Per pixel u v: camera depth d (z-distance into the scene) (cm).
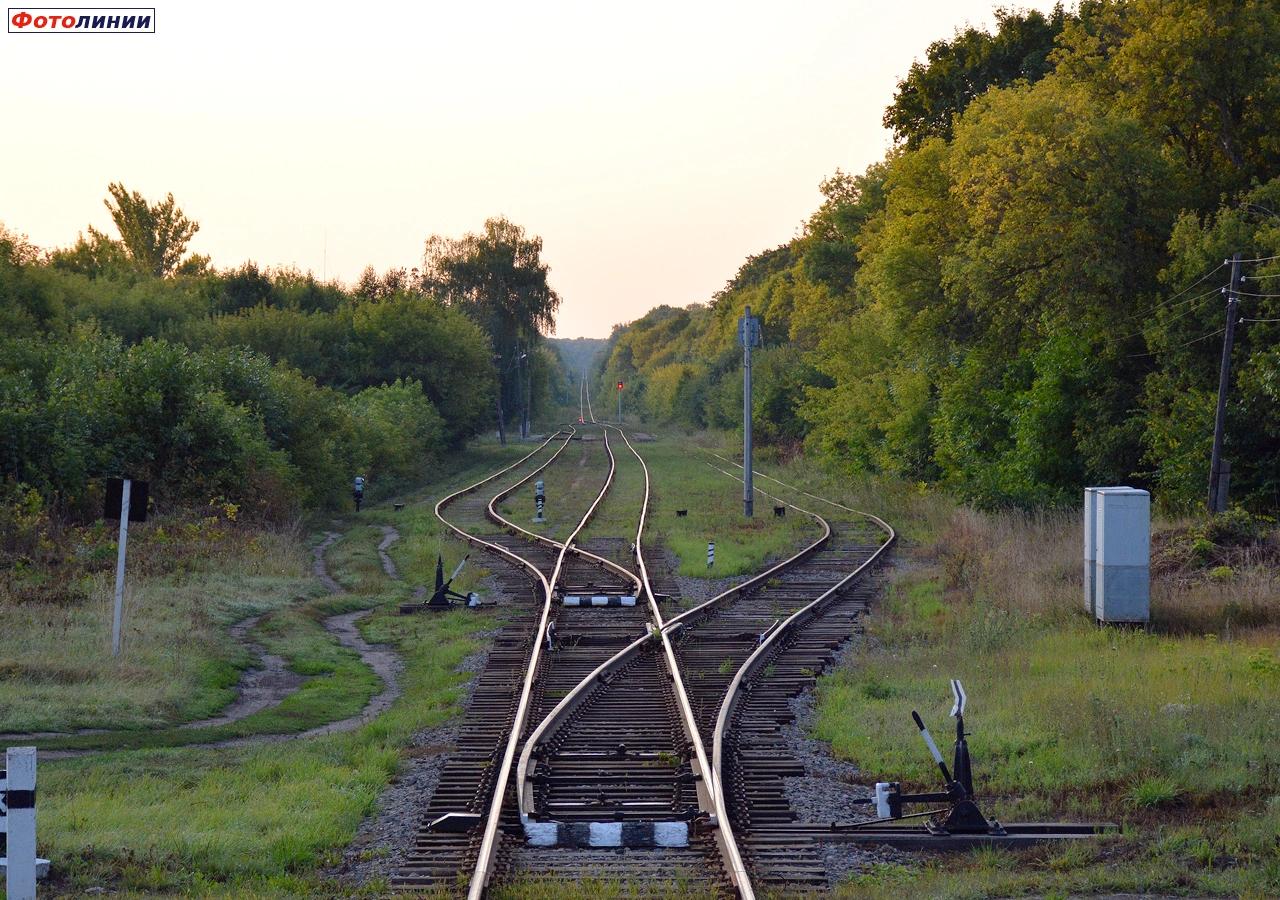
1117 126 11425
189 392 12281
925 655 6556
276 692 6056
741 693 5641
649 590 8338
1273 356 9681
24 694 5325
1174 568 8312
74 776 4231
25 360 12988
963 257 13950
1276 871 3234
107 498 6278
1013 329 13562
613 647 6788
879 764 4534
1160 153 11906
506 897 3064
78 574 8256
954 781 3744
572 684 5781
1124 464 12238
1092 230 11600
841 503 16962
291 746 4812
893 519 14700
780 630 7044
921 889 3197
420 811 3922
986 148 13050
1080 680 5562
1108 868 3366
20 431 9969
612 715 5191
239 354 16225
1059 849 3572
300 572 9869
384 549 12319
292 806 3922
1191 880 3231
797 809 3959
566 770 4334
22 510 9175
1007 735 4744
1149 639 6588
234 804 3950
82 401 11481
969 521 11938
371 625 7925
